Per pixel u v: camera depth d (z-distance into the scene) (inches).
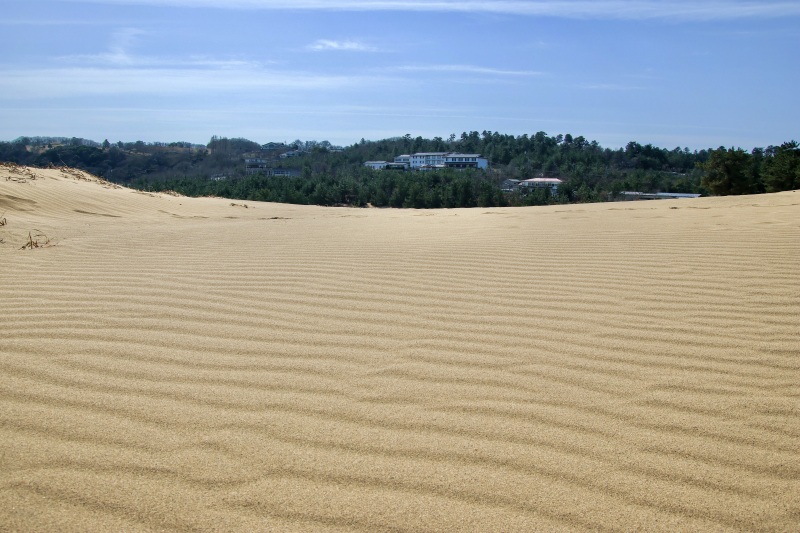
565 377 113.7
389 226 332.8
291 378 111.9
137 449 86.7
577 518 73.7
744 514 74.9
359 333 136.9
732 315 148.2
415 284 181.6
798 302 156.6
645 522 73.2
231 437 90.6
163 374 112.2
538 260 216.4
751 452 88.3
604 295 168.1
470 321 146.0
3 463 82.3
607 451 88.4
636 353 125.2
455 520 72.9
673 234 261.9
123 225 327.3
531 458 86.3
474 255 226.8
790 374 114.3
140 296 162.9
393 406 101.6
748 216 309.9
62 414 96.1
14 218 304.8
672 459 86.5
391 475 81.8
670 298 163.6
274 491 77.8
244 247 248.1
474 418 97.7
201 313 149.1
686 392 107.2
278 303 159.6
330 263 211.5
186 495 76.6
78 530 69.7
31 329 133.5
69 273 188.5
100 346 124.7
